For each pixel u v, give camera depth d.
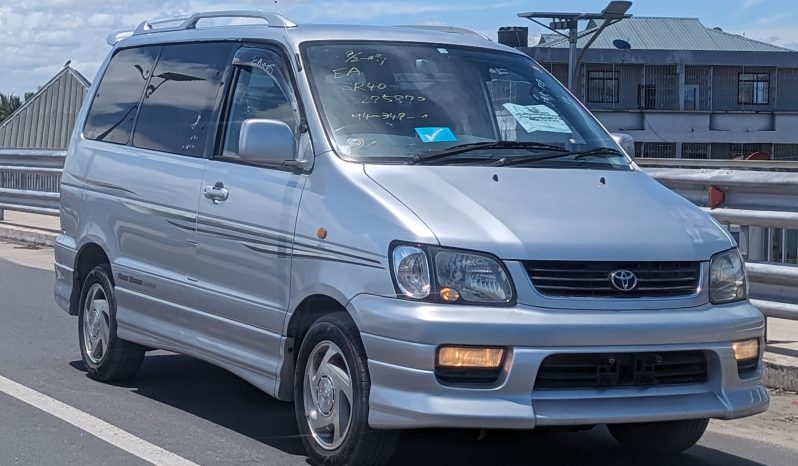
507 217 5.04
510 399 4.75
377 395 4.91
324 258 5.27
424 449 6.02
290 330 5.55
